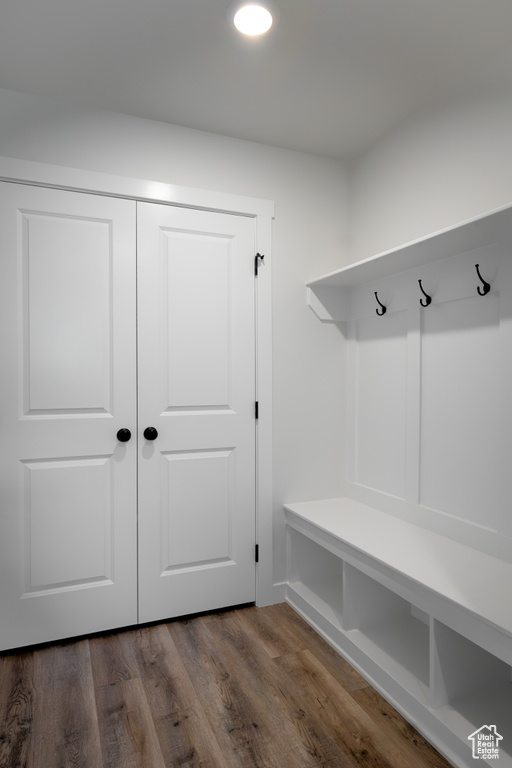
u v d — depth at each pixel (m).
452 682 1.56
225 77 1.92
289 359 2.52
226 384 2.39
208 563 2.37
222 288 2.38
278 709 1.67
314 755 1.47
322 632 2.15
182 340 2.30
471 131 1.90
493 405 1.80
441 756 1.46
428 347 2.11
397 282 2.28
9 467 2.01
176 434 2.29
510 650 1.27
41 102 2.04
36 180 2.03
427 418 2.11
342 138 2.42
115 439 2.18
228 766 1.43
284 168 2.52
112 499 2.18
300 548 2.51
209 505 2.36
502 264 1.75
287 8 1.54
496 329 1.79
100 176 2.13
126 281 2.19
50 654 2.00
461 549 1.86
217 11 1.56
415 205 2.20
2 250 1.99
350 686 1.80
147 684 1.80
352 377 2.62
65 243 2.09
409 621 2.11
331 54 1.78
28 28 1.64
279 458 2.50
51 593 2.08
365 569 1.87
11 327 2.01
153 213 2.24
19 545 2.03
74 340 2.11
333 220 2.64
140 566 2.23
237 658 1.98
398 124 2.29
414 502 2.17
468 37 1.69
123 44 1.72
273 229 2.49
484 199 1.85
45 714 1.63
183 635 2.16
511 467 1.73
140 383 2.22
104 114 2.15
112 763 1.43
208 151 2.34
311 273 2.58
